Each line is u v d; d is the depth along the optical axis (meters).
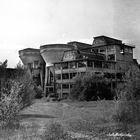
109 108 22.95
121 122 18.86
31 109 39.81
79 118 23.56
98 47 83.00
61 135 13.84
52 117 26.33
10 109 17.58
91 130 16.06
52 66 90.38
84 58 69.12
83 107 42.62
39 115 28.75
